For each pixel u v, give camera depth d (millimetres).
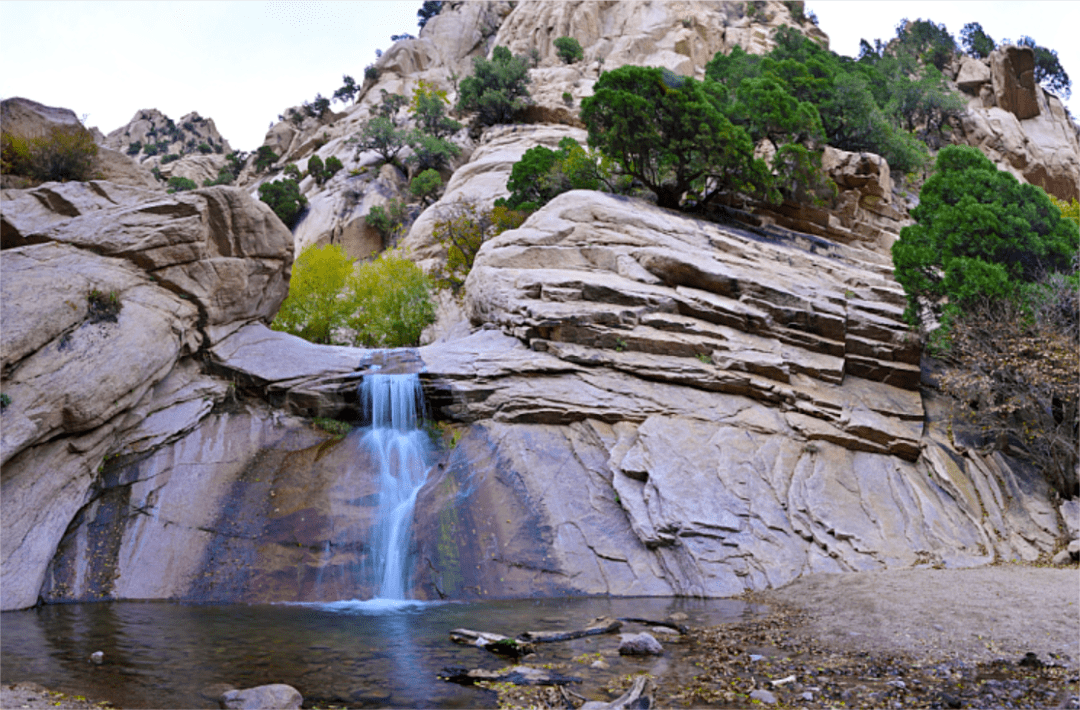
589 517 16344
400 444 18781
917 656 9297
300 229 67375
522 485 17062
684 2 79625
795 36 56531
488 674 8289
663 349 20812
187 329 19062
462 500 16609
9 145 23312
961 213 21562
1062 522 17359
